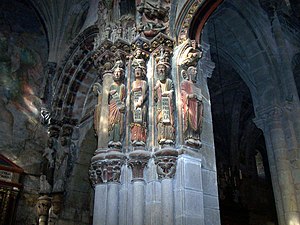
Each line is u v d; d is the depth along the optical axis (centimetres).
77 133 1395
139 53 961
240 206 1995
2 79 1511
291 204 1151
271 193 2362
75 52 1389
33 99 1554
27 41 1644
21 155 1426
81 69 1379
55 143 1381
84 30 1323
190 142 837
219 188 1966
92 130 1337
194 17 986
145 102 910
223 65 1828
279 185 1195
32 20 1700
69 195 1298
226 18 1369
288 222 1134
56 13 1588
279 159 1217
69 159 1342
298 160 1202
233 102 2117
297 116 1264
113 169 849
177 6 1023
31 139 1474
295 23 1564
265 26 1380
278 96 1303
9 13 1648
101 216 811
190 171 811
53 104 1422
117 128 892
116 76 953
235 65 1445
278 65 1344
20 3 1700
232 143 2173
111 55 1006
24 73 1579
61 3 1582
